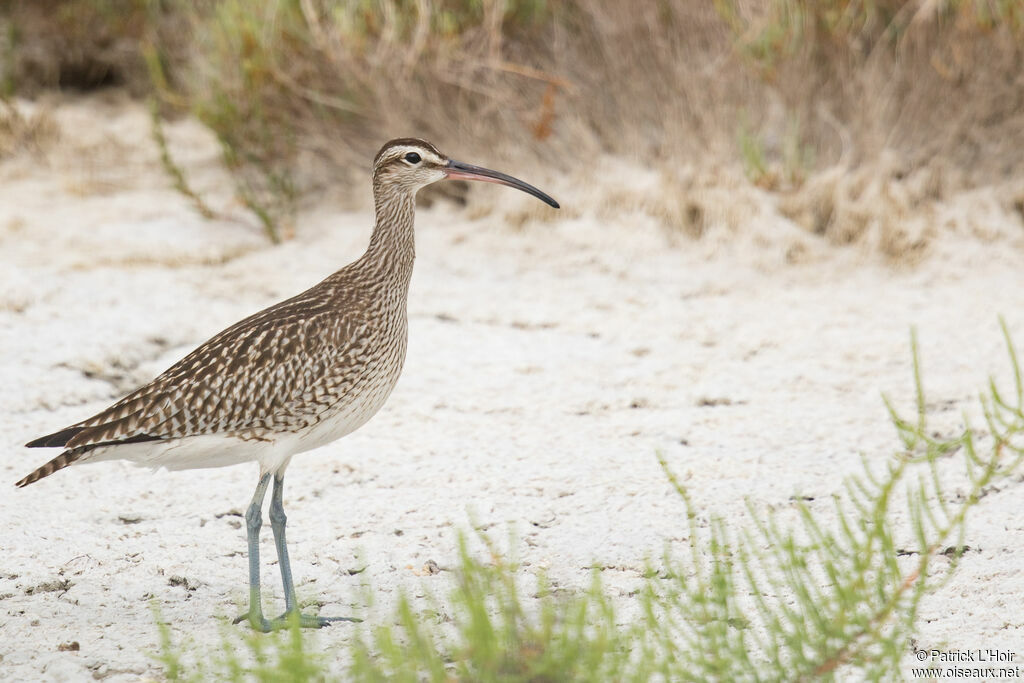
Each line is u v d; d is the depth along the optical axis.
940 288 16.80
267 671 7.63
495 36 19.27
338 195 20.52
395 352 10.38
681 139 19.33
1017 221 18.33
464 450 12.52
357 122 20.52
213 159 22.23
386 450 12.55
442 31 19.48
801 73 18.94
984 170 19.03
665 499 11.42
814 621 8.11
